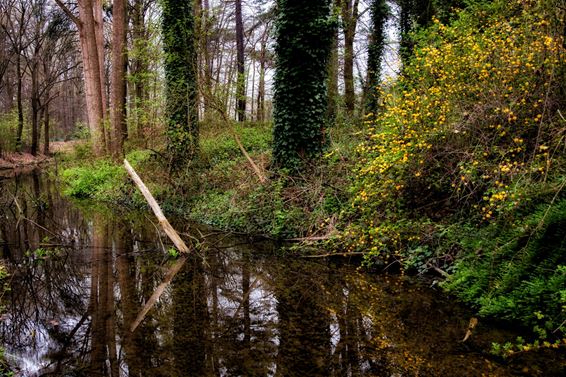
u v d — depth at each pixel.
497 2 6.54
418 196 5.97
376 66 15.20
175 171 11.51
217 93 11.23
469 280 4.61
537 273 3.93
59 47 31.98
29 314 4.62
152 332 4.09
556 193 3.79
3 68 29.72
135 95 18.62
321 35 8.37
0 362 3.47
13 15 32.19
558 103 4.65
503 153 4.60
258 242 7.66
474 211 5.37
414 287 5.20
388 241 6.02
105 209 11.89
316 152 8.59
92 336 4.02
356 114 14.35
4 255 7.12
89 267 6.39
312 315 4.46
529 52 4.88
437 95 5.55
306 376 3.25
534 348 3.55
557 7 4.48
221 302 4.90
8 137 29.58
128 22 19.95
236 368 3.38
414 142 5.52
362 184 6.34
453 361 3.42
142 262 6.65
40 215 11.03
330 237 6.41
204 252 7.05
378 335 3.94
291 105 8.54
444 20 10.64
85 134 19.56
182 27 11.47
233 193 9.38
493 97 5.02
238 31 21.25
